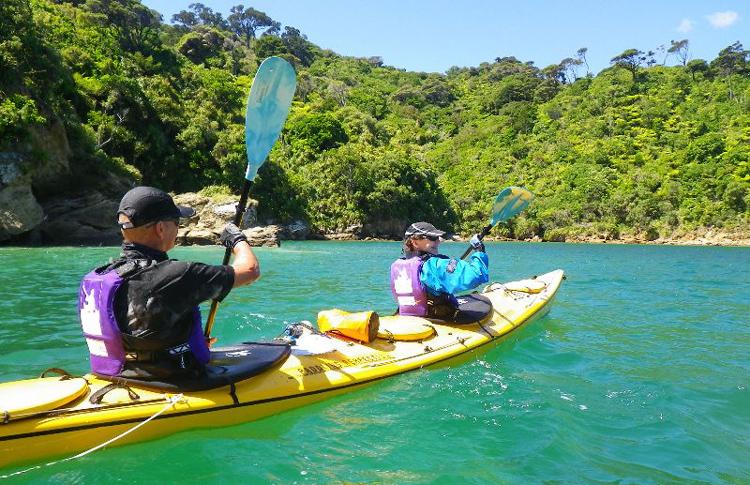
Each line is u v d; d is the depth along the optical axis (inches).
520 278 544.7
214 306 124.8
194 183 1486.2
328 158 1855.3
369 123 2561.5
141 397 106.1
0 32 970.1
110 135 1282.0
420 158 2682.1
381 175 1897.1
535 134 2888.8
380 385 148.6
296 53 4431.6
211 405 112.6
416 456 111.0
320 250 1063.0
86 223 1099.9
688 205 2063.2
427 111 3609.7
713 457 116.6
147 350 104.4
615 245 1791.3
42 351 190.1
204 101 1740.9
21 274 458.0
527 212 2154.3
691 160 2278.5
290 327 161.5
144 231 103.7
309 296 352.5
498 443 118.7
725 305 353.1
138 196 101.7
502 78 4160.9
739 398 157.5
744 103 2600.9
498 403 143.6
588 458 113.6
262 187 1638.8
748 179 2027.6
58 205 1069.8
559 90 3417.8
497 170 2516.0
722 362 199.8
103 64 1378.0
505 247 1539.1
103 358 108.0
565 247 1567.4
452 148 2915.8
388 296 360.8
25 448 93.5
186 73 1882.4
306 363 139.3
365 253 959.0
